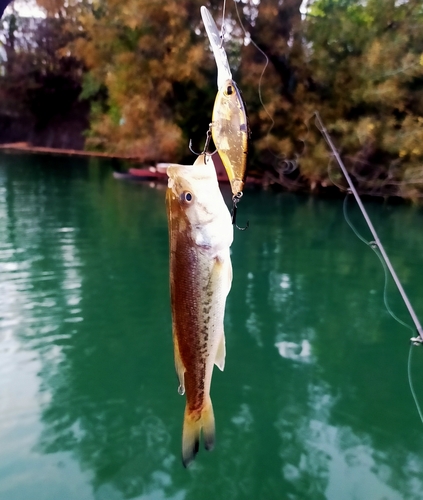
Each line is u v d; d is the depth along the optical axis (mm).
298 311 1189
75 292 1224
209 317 273
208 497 652
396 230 1935
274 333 1079
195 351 275
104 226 1782
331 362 973
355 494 659
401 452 742
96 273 1356
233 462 715
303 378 917
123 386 871
